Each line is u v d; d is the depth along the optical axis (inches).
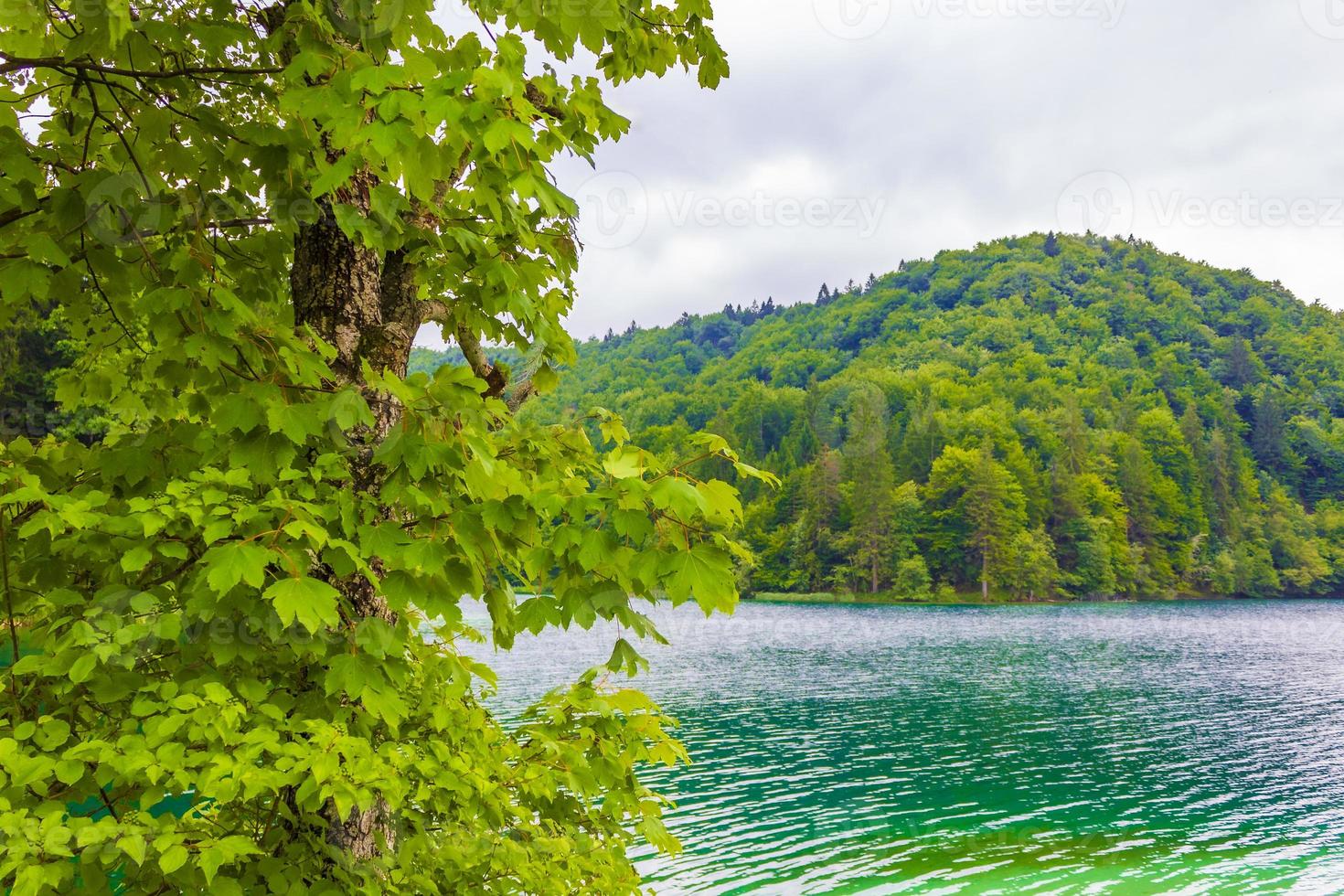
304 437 88.2
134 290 103.3
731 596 88.9
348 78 83.0
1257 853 735.1
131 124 111.9
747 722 1326.3
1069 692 1668.3
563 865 133.3
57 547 100.9
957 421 5007.4
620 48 144.0
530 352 156.1
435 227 128.6
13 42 96.8
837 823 802.2
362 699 96.0
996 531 4215.1
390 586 93.7
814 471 4576.8
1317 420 6579.7
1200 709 1507.1
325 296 127.3
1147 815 852.6
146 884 91.0
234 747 96.8
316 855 109.0
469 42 88.7
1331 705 1547.7
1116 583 4473.4
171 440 112.0
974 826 799.7
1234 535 4995.1
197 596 89.8
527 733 139.6
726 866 677.9
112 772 89.2
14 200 89.5
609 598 96.0
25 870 73.1
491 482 99.5
